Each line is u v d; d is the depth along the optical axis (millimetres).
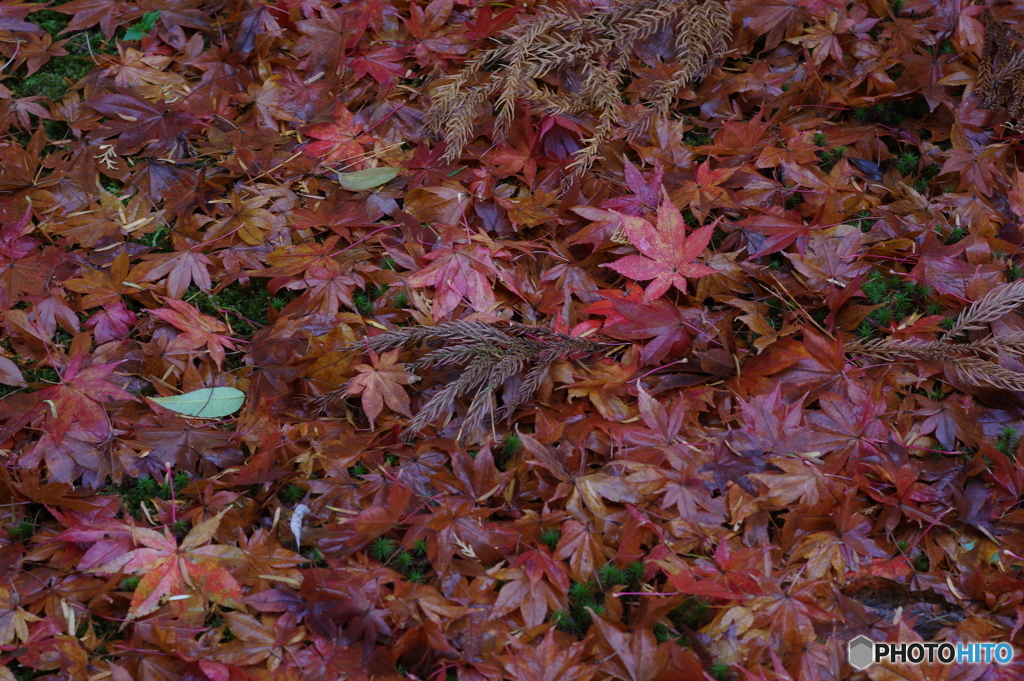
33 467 1740
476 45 1919
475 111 1856
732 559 1707
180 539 1728
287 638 1690
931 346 1763
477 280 1795
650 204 1821
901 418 1768
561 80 1896
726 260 1813
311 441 1759
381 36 1931
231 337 1794
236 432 1762
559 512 1725
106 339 1795
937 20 1913
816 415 1756
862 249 1828
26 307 1806
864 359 1785
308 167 1865
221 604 1702
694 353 1771
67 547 1722
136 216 1849
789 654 1684
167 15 1924
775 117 1889
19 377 1777
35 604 1703
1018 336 1752
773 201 1843
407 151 1878
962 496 1731
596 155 1845
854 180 1868
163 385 1779
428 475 1744
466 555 1715
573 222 1832
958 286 1809
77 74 1922
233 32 1924
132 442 1753
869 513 1737
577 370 1776
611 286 1816
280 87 1898
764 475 1724
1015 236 1834
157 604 1692
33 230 1829
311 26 1905
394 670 1681
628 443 1751
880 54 1914
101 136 1867
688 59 1872
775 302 1814
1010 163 1875
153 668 1682
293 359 1772
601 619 1681
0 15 1936
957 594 1709
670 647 1667
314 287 1800
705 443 1754
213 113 1890
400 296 1810
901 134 1891
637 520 1724
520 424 1778
